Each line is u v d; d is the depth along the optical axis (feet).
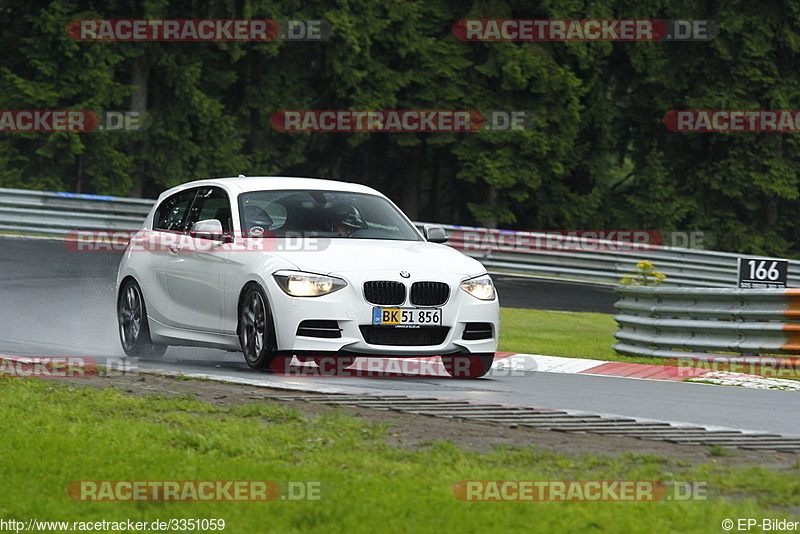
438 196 442.50
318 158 434.71
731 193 413.59
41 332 139.64
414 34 376.89
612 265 285.23
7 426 69.26
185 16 369.09
